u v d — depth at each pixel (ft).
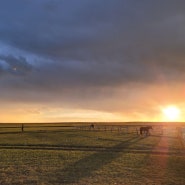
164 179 108.99
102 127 429.38
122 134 297.33
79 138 253.44
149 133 294.05
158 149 187.62
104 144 210.79
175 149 188.03
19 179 108.17
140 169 125.59
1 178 109.50
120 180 107.04
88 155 161.58
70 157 154.71
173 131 338.54
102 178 109.81
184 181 106.42
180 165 135.03
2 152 169.89
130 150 183.11
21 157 153.69
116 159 149.18
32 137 261.24
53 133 310.45
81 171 121.39
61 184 101.45
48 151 175.52
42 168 126.82
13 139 241.14
